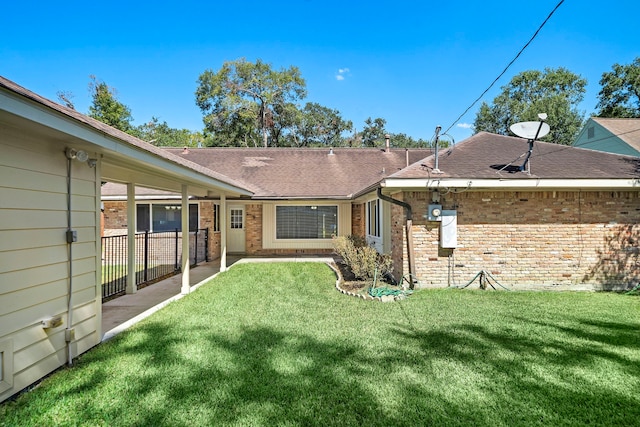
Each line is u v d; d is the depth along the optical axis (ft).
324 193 43.80
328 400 10.02
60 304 12.32
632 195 25.72
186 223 24.79
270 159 54.80
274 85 106.63
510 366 12.24
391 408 9.63
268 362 12.58
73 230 12.97
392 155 56.34
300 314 18.93
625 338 15.02
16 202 10.53
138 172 20.43
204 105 109.70
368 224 39.99
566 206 25.68
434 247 25.64
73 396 10.21
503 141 32.86
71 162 12.91
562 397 10.18
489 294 23.56
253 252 48.11
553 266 25.61
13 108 8.61
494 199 25.66
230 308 20.30
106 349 13.93
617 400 10.03
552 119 98.48
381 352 13.52
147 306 21.26
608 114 97.81
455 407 9.67
